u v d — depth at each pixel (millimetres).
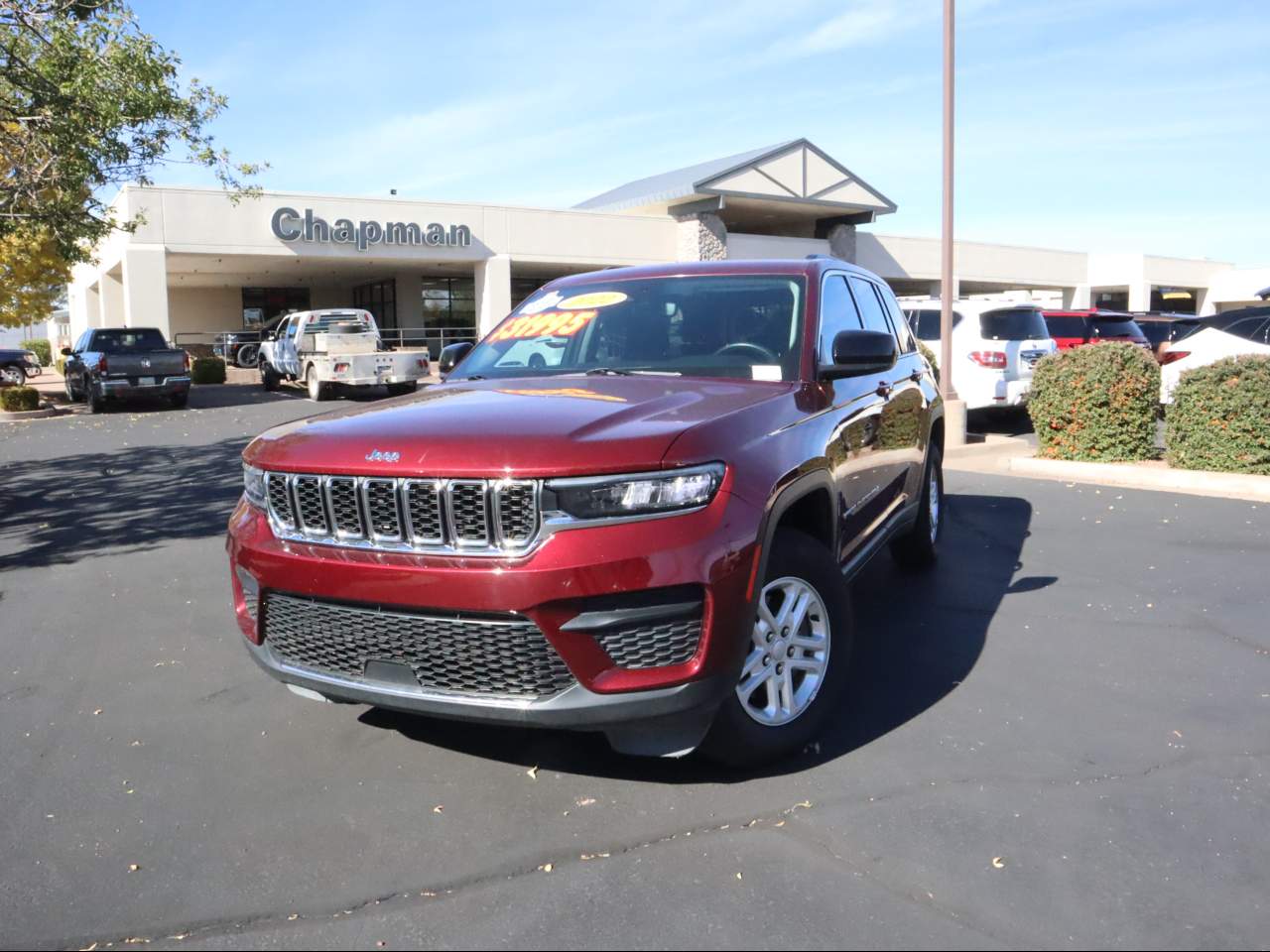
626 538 2920
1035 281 46562
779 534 3553
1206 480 8852
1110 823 3074
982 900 2670
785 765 3520
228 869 2936
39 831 3186
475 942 2549
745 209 35969
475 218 30109
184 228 25609
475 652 3021
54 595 6184
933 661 4582
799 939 2518
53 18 10703
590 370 4289
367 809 3275
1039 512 8070
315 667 3361
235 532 3545
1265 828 3041
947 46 12195
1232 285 53094
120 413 19578
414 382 21672
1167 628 5047
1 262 21844
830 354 4258
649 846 2990
